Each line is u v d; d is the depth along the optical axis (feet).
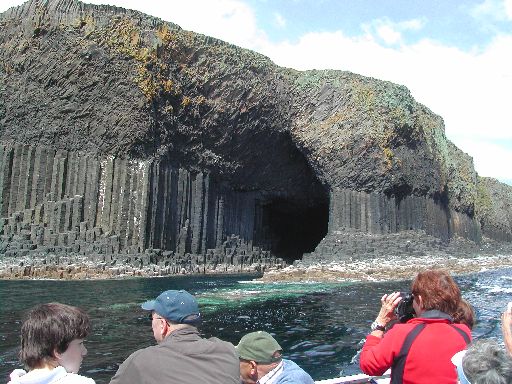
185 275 134.00
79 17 134.51
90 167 132.36
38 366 11.57
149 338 48.03
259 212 178.40
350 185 165.27
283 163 178.29
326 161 167.12
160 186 137.90
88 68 133.90
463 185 222.69
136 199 132.67
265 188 176.96
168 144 141.28
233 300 77.41
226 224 162.91
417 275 16.58
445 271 16.51
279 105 167.12
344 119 166.81
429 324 15.40
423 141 183.62
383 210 164.45
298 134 170.71
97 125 134.21
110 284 101.71
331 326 56.49
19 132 131.44
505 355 11.39
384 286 101.19
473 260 153.89
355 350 44.21
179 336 13.79
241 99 156.15
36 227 123.03
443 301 15.70
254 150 166.30
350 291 91.61
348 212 162.81
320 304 74.28
